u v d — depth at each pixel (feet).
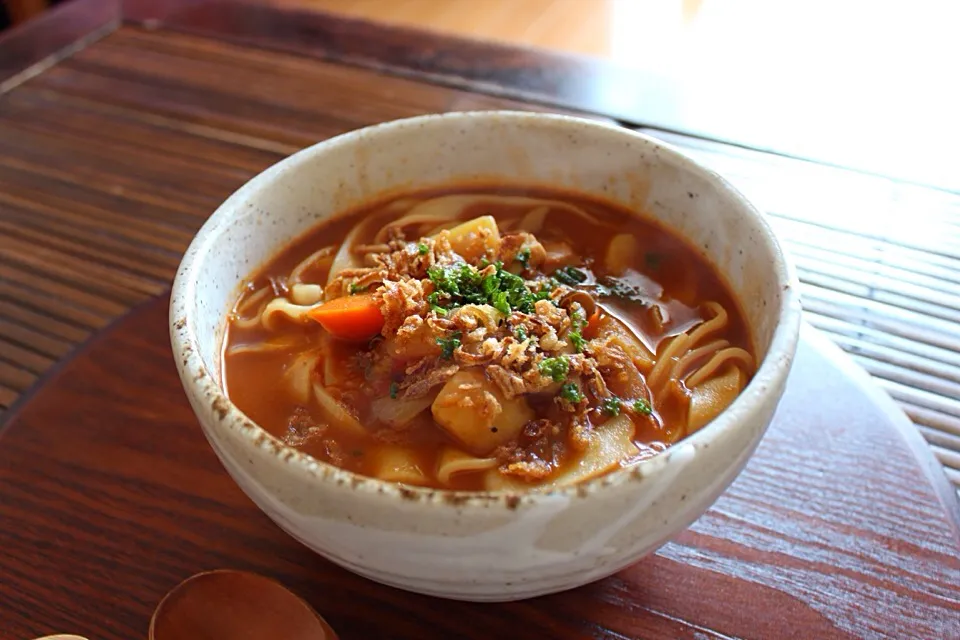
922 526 0.95
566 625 0.89
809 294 1.22
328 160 1.09
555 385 0.91
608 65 1.59
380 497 0.73
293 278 1.08
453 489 0.87
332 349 1.00
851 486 0.99
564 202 1.14
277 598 0.89
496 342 0.92
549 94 1.53
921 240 1.29
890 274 1.25
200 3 1.86
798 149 1.43
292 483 0.76
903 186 1.37
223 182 1.43
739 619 0.89
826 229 1.31
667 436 0.91
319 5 2.25
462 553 0.75
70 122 1.57
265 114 1.55
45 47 1.74
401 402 0.93
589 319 1.00
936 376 1.12
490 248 1.06
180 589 0.90
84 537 0.97
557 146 1.11
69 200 1.42
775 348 0.82
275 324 1.03
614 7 2.10
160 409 1.09
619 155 1.08
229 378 0.98
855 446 1.02
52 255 1.33
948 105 1.52
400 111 1.52
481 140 1.12
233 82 1.63
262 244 1.06
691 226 1.05
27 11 2.62
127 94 1.62
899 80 1.60
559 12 2.12
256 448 0.77
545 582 0.80
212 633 0.88
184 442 1.06
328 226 1.12
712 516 0.97
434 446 0.91
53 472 1.03
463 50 1.65
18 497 1.01
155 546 0.96
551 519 0.73
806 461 1.01
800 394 1.08
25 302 1.26
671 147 1.05
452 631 0.89
